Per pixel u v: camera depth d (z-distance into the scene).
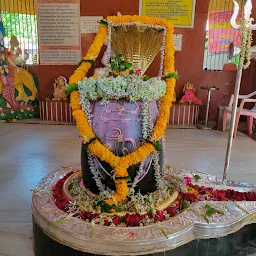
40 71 5.64
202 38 5.52
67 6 5.34
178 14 5.40
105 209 1.82
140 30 2.24
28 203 2.40
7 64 5.44
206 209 1.89
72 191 2.09
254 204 2.00
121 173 1.87
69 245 1.60
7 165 3.20
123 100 1.91
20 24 5.47
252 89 5.78
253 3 5.25
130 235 1.58
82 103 1.93
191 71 5.68
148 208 1.86
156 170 2.05
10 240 1.95
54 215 1.75
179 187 2.17
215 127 5.25
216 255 1.80
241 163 3.42
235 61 5.67
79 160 3.40
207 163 3.39
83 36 5.49
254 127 5.12
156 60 5.57
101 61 5.33
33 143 4.05
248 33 2.24
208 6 5.38
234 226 1.79
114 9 5.38
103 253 1.55
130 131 1.91
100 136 1.92
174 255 1.66
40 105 5.56
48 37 5.49
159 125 1.95
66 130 4.85
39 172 3.03
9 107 5.50
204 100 5.84
